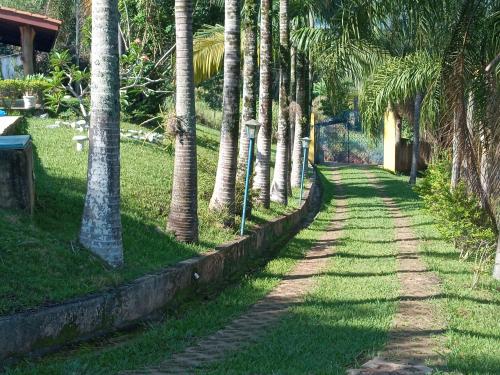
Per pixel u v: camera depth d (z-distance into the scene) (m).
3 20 23.33
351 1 13.82
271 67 18.69
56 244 9.34
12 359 6.90
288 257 14.85
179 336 8.20
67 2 37.97
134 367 6.86
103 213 9.59
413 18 13.84
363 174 38.97
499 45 12.38
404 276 12.44
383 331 8.30
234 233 14.28
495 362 6.97
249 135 14.95
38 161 14.69
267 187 18.78
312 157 42.97
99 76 9.64
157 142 20.59
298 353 7.29
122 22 21.30
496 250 12.64
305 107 27.22
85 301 7.97
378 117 19.88
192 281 10.71
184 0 12.12
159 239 11.78
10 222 9.49
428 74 17.91
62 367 6.64
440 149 14.42
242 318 9.32
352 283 11.71
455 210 14.21
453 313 9.41
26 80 21.88
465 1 12.15
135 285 8.94
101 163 9.61
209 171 19.97
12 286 7.82
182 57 12.29
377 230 19.44
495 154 11.84
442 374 6.38
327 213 23.75
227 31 14.50
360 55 17.66
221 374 6.49
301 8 21.78
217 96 41.03
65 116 20.88
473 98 12.26
